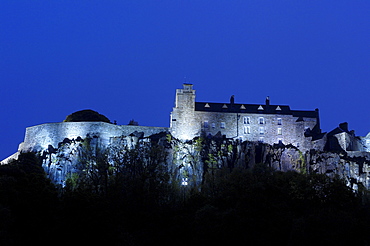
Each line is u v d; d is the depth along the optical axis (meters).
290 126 153.88
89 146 138.38
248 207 99.81
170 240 102.25
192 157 142.12
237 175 113.00
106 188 118.06
